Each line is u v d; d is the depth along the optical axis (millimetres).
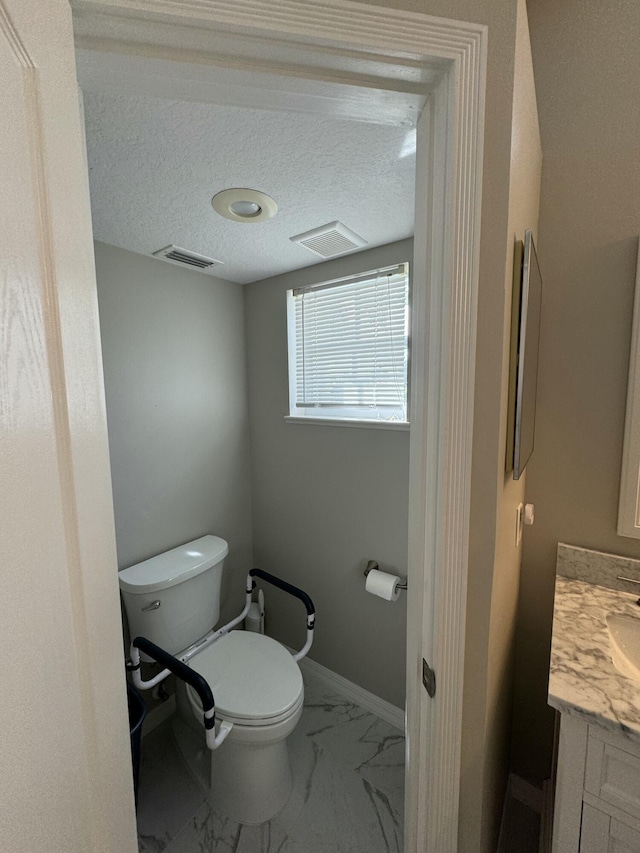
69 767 381
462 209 595
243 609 2061
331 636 1855
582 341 1046
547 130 1025
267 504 2035
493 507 675
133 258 1513
